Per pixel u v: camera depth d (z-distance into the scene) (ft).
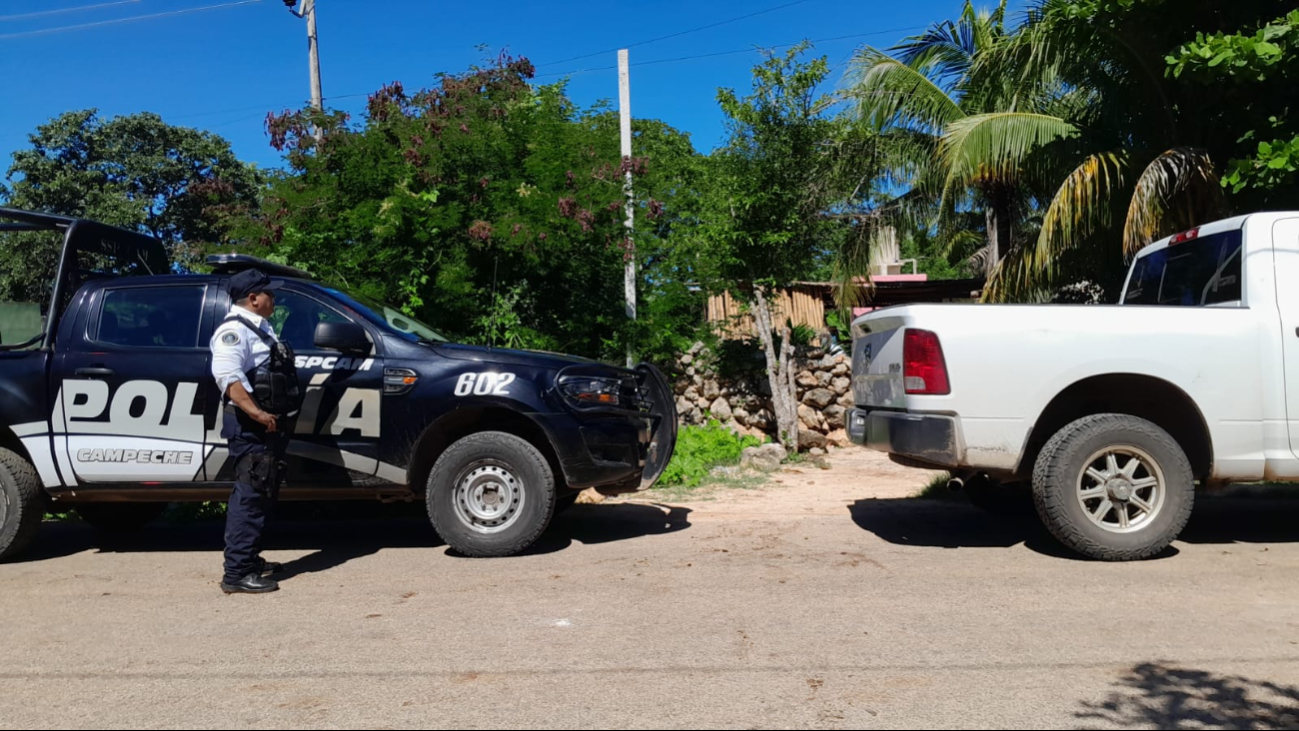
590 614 14.37
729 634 13.26
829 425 39.60
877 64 42.80
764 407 39.60
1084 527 17.15
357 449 18.33
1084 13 30.17
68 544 20.95
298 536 21.38
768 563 17.69
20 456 18.98
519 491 18.33
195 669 12.09
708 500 25.73
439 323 31.40
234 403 15.97
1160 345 17.24
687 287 37.68
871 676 11.53
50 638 13.51
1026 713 10.35
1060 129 34.58
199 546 20.63
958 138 35.01
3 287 25.96
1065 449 17.12
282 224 30.50
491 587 16.12
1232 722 10.07
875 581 16.17
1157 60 31.53
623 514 23.53
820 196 39.50
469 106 31.32
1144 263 22.29
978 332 17.30
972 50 44.11
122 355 18.49
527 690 11.20
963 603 14.73
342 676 11.76
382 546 20.04
